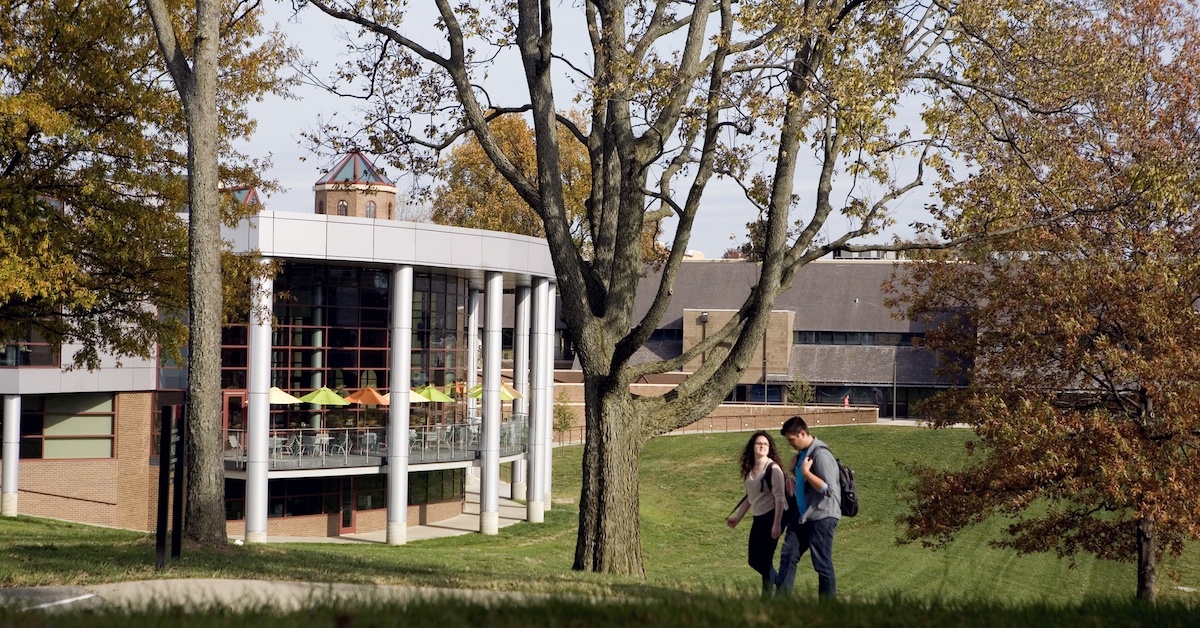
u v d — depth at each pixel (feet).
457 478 130.72
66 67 62.59
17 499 114.42
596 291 55.72
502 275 117.50
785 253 56.80
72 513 121.08
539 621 22.79
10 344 113.09
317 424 115.03
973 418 70.95
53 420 121.49
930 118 53.52
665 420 54.70
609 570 52.44
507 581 37.45
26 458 120.26
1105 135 67.21
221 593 32.42
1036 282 70.23
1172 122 69.10
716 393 54.85
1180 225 67.56
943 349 77.46
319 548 75.46
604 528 52.75
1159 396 61.67
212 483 53.31
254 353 103.35
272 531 112.47
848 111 46.62
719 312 253.24
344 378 115.75
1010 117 57.67
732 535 124.98
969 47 52.65
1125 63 55.77
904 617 24.13
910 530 74.90
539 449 125.29
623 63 50.60
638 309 272.51
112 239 63.93
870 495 151.23
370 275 117.60
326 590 32.09
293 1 60.18
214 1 54.39
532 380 125.70
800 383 222.89
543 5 53.26
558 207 53.93
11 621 20.85
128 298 69.05
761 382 247.70
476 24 59.31
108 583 34.50
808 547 30.42
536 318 125.49
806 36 49.32
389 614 22.20
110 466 122.93
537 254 120.98
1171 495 58.44
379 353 118.11
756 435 32.50
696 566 104.42
